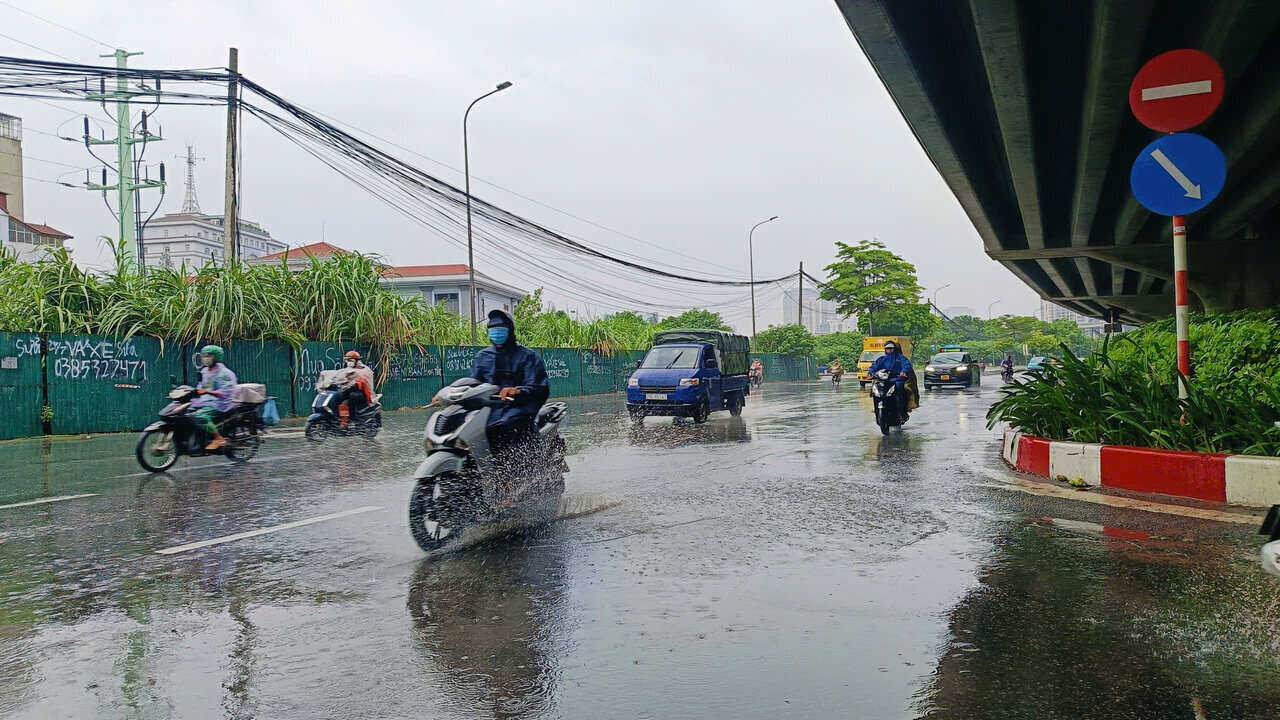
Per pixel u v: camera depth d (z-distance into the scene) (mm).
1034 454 7984
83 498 7566
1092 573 4355
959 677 3041
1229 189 19156
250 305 18703
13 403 14906
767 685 3012
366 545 5422
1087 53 11703
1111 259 25000
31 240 50688
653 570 4613
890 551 4953
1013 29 9789
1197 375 8617
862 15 9258
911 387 13398
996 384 39875
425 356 24266
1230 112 14398
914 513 6148
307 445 12664
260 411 10680
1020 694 2883
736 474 8492
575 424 16125
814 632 3555
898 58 10391
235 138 19750
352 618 3867
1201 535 5168
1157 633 3439
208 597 4270
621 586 4309
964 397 25578
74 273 16891
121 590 4430
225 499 7410
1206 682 2951
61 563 5066
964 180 17359
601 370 35656
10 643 3598
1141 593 3986
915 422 15234
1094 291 45094
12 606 4160
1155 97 6750
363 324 21328
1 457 11508
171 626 3807
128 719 2809
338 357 21188
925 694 2906
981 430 13367
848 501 6734
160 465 10094
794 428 14398
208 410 9797
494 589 4301
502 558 4957
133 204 38938
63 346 15672
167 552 5309
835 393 31266
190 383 17781
